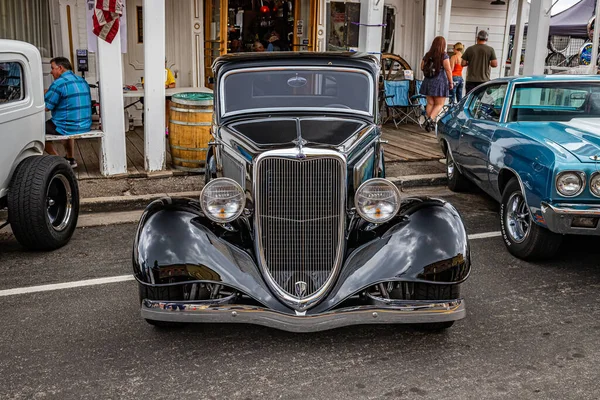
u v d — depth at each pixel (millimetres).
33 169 5285
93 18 7391
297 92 4809
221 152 4402
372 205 3643
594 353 3688
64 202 5742
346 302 3693
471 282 4840
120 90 7719
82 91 7676
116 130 7793
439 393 3252
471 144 6660
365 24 9938
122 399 3203
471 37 13258
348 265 3625
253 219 3717
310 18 11539
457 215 3777
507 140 5656
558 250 5613
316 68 4793
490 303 4441
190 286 4012
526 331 3990
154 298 3580
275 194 3609
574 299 4516
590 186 4574
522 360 3605
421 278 3520
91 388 3311
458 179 7672
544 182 4746
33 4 9828
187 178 7969
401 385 3334
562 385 3324
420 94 11367
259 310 3393
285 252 3643
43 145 5895
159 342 3854
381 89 11859
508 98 6195
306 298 3502
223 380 3395
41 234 5355
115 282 4867
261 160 3596
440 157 9117
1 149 5043
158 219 3693
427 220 3707
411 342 3840
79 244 5809
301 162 3576
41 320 4168
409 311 3430
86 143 9914
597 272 5059
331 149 3641
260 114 4742
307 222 3613
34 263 5285
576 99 6172
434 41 10609
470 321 4145
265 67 4809
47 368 3521
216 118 4789
